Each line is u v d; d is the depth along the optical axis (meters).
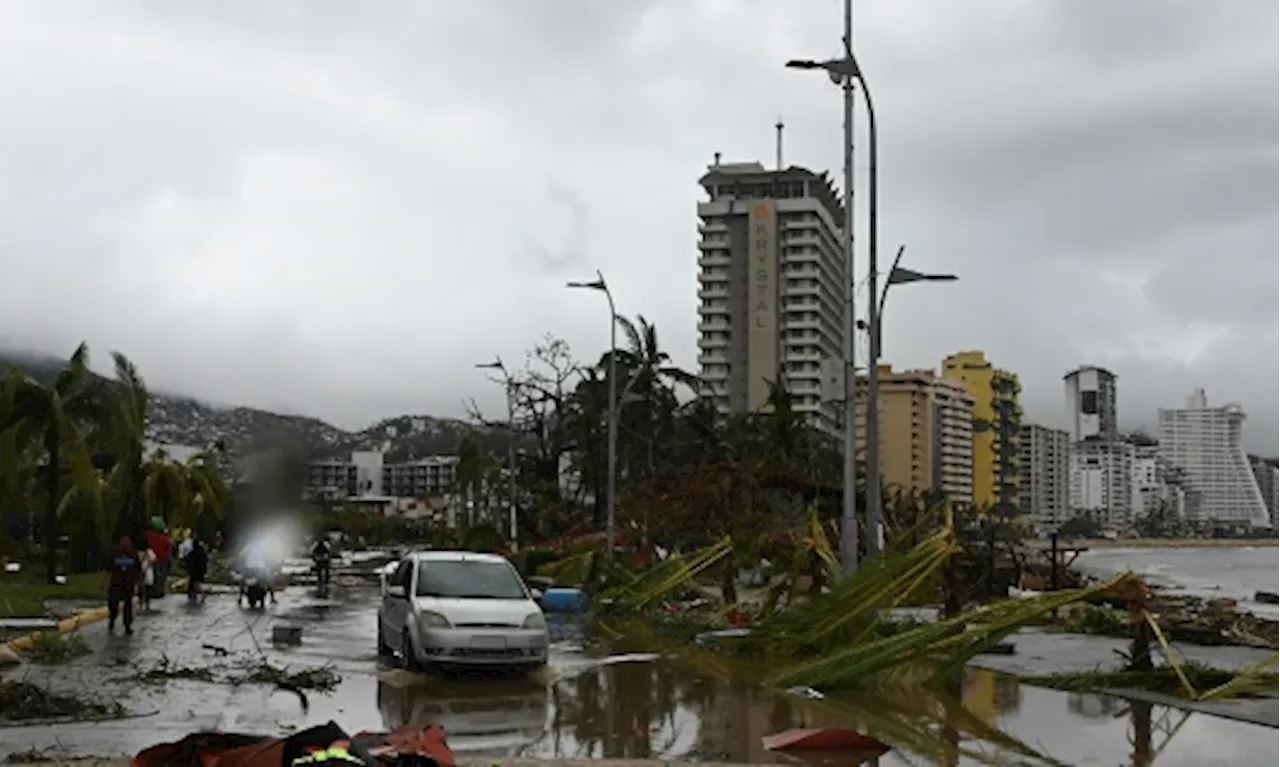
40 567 42.94
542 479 63.75
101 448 39.72
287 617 26.53
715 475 33.88
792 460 50.16
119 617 25.28
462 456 69.06
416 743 9.36
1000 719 12.39
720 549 26.05
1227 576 93.38
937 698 13.92
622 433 61.59
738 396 115.75
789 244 115.19
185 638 20.88
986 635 14.48
